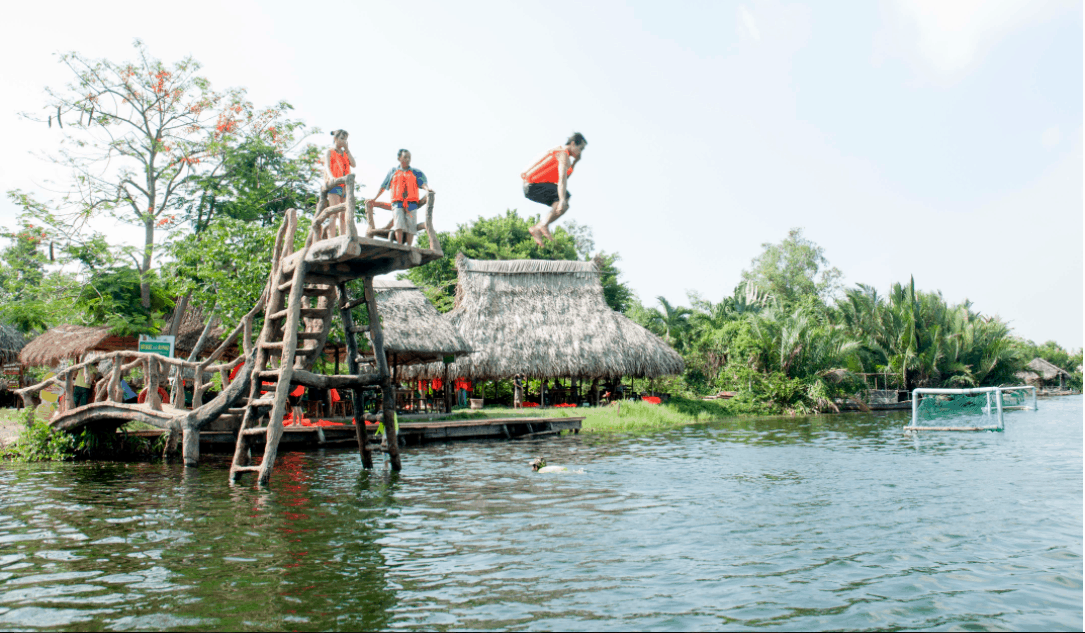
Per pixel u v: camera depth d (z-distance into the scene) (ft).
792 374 115.96
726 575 19.39
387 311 73.41
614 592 17.94
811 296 182.29
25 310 67.72
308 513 28.07
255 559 21.08
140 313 68.23
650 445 57.52
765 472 39.91
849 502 30.19
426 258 36.58
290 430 53.36
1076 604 17.01
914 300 145.28
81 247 67.21
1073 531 24.50
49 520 26.73
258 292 52.90
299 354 39.88
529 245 155.84
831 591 18.02
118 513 28.12
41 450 46.55
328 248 33.60
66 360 66.69
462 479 37.52
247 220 73.87
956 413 95.91
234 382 42.11
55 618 16.10
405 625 15.66
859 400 117.80
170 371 64.95
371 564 20.54
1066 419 82.23
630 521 26.37
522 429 68.18
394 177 36.78
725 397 111.55
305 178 77.92
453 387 103.09
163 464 44.32
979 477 37.22
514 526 25.54
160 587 18.38
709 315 140.26
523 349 89.25
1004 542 22.99
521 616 16.21
